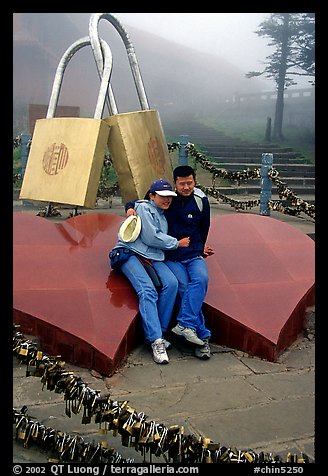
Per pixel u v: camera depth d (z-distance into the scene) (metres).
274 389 3.36
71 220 4.92
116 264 4.00
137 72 7.64
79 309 3.72
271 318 3.99
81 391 2.51
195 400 3.17
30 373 2.78
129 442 2.44
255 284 4.37
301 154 17.19
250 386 3.39
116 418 2.41
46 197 6.34
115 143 6.42
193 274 3.90
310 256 4.83
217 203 10.30
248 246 4.88
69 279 4.04
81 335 3.50
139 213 3.94
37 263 4.16
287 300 4.20
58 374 2.62
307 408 3.11
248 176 8.65
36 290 3.86
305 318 4.39
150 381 3.40
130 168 6.41
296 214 8.07
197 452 2.37
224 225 5.19
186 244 3.98
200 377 3.49
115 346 3.48
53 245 4.46
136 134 6.52
